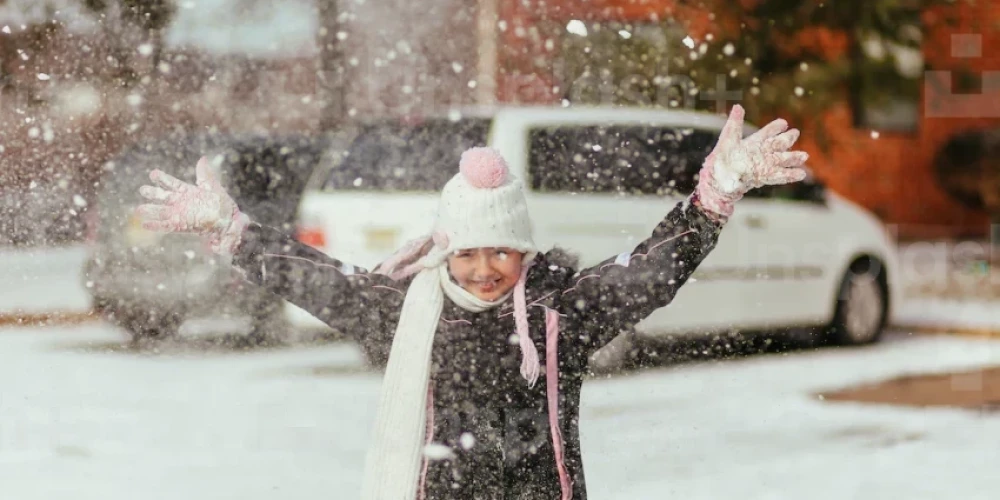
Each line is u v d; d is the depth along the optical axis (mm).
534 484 3568
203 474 6758
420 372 3549
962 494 6617
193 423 8016
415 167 10156
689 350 10883
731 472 6984
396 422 3543
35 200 11320
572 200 9781
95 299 11211
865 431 8148
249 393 9055
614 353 10031
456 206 3588
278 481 6645
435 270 3658
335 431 7875
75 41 12547
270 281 3664
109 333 11891
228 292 11125
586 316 3664
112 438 7559
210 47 15914
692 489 6609
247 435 7715
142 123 12836
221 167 11867
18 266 14789
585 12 16266
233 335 11125
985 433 8125
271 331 11141
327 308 3670
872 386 9750
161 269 11172
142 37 13188
